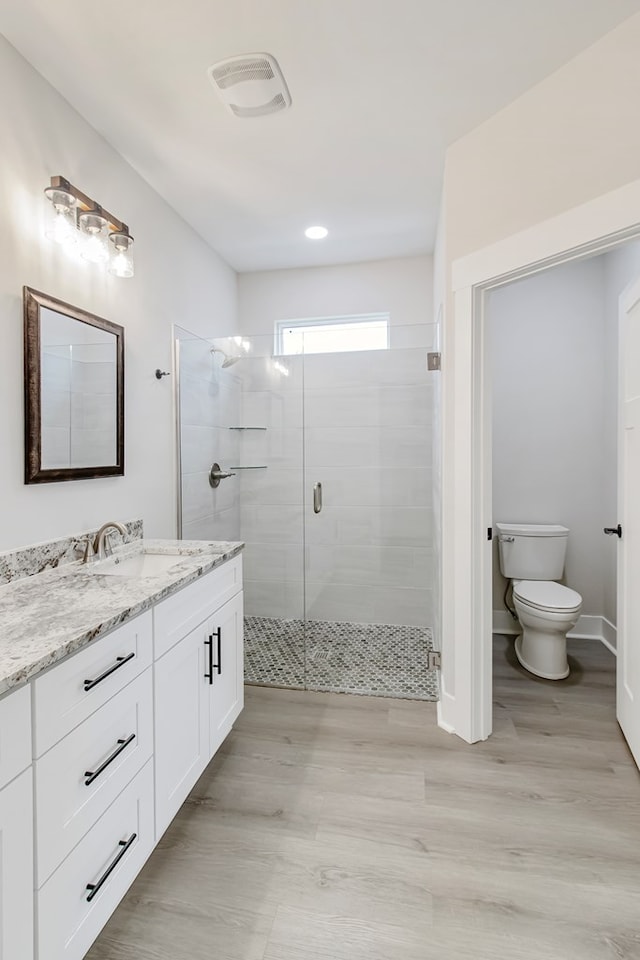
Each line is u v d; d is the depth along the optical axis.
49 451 1.65
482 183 1.91
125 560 1.92
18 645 0.96
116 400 2.05
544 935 1.18
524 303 3.18
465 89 1.72
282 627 3.29
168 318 2.55
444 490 2.13
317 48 1.54
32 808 0.90
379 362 3.12
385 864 1.39
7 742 0.84
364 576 3.21
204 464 2.90
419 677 2.59
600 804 1.63
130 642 1.24
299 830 1.52
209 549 1.98
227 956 1.14
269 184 2.38
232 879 1.35
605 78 1.51
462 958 1.13
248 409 3.32
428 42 1.52
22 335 1.55
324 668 2.70
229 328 3.46
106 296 2.01
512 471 3.23
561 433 3.16
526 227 1.75
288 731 2.09
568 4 1.39
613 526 2.93
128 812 1.22
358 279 3.44
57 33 1.46
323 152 2.11
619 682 2.08
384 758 1.89
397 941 1.17
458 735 2.04
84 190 1.86
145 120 1.88
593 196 1.55
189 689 1.58
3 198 1.48
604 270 3.07
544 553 3.00
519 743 1.98
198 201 2.53
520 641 2.93
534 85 1.70
